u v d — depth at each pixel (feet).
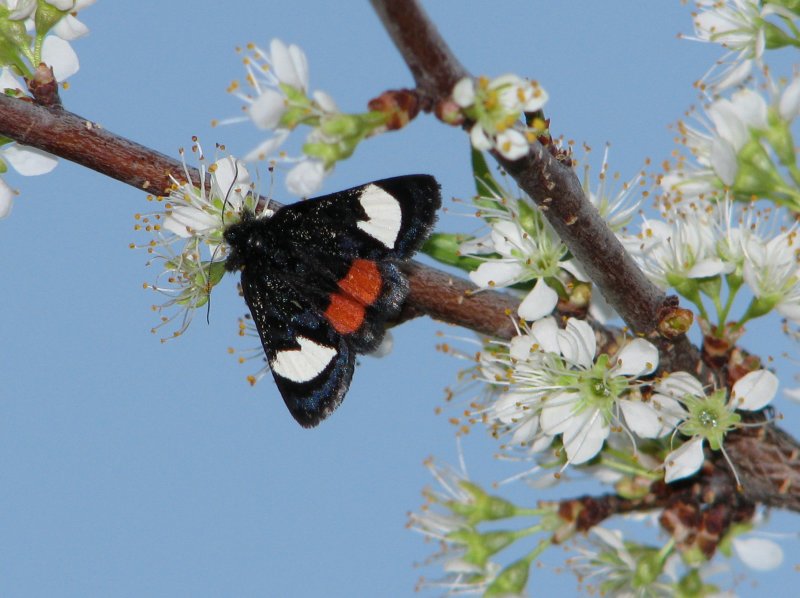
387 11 1.24
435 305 1.32
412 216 1.31
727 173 1.32
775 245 1.32
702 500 1.32
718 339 1.31
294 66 1.25
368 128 1.25
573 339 1.31
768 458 1.32
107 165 1.32
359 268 1.32
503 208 1.32
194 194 1.32
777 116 1.32
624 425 1.32
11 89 1.32
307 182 1.25
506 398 1.31
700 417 1.30
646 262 1.32
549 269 1.32
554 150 1.28
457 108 1.25
